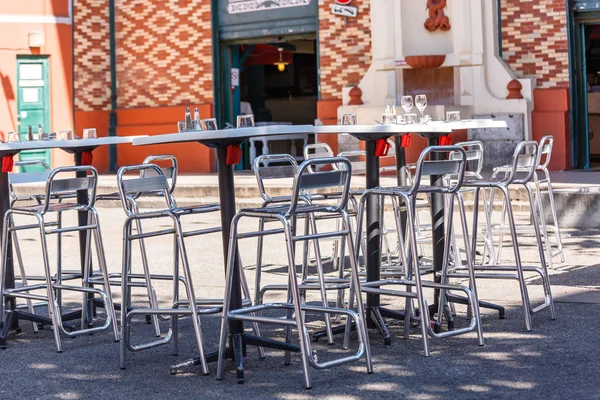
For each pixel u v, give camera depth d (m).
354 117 5.86
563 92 15.70
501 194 12.34
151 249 10.23
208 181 15.72
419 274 5.18
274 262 9.00
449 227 5.72
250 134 4.77
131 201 6.28
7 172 6.28
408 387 4.54
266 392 4.57
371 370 4.83
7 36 18.84
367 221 5.86
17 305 6.98
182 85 19.14
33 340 6.10
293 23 18.00
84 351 5.69
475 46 15.88
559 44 15.77
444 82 16.33
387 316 5.89
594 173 14.71
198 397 4.55
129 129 19.72
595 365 4.81
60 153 19.36
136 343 5.84
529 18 15.93
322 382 4.70
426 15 16.22
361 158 15.78
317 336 5.68
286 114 25.11
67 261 9.63
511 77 15.78
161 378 4.95
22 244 11.07
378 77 16.55
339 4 17.22
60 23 19.31
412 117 6.57
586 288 7.05
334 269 8.34
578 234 10.19
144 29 19.48
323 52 17.50
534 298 6.71
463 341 5.48
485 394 4.37
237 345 4.89
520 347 5.28
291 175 6.17
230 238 4.81
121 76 19.84
